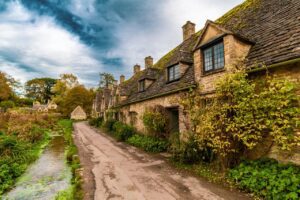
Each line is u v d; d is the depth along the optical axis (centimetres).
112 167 782
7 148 938
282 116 493
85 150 1170
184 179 614
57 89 6638
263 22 752
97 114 4575
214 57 785
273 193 428
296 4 652
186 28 1569
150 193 518
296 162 491
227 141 569
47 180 701
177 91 1014
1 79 4875
